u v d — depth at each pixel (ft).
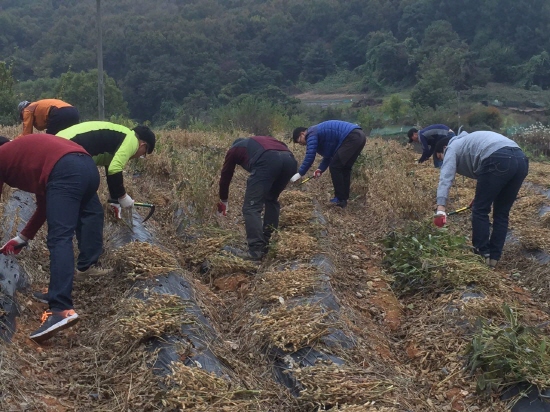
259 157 19.17
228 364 13.21
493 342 13.41
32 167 13.41
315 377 12.46
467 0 199.31
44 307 14.74
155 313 13.84
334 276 18.24
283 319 14.52
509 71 167.73
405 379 13.24
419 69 174.40
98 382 12.09
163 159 28.14
